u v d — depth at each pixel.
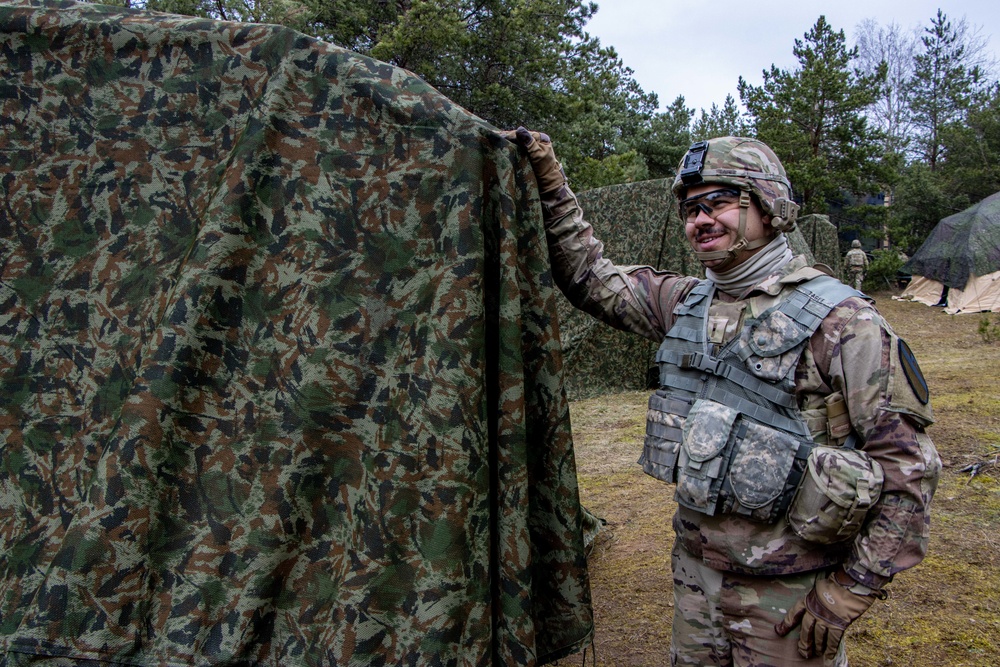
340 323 1.85
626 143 28.27
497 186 1.93
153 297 1.85
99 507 1.65
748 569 1.80
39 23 1.92
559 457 2.05
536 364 2.05
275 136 1.86
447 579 1.77
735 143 1.90
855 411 1.73
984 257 17.95
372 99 1.89
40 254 1.89
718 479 1.79
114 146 1.91
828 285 1.84
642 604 3.49
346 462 1.84
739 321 1.91
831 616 1.71
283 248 1.85
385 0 16.44
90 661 1.62
